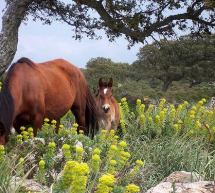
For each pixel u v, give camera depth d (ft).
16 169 18.88
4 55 62.13
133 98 59.26
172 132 31.81
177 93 116.88
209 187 16.84
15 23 62.49
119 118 38.52
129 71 229.04
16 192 15.62
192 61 200.23
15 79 27.86
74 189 12.37
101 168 18.98
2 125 23.58
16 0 62.28
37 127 28.71
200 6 70.33
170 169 24.34
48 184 17.74
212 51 193.98
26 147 21.42
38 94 28.71
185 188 16.75
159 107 37.60
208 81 205.98
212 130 32.48
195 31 72.74
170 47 74.69
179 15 70.33
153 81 229.25
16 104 27.35
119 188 15.40
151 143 28.40
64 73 33.86
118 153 19.69
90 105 36.73
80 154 18.04
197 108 38.01
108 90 37.88
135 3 68.13
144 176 22.26
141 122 32.17
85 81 36.27
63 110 32.71
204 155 26.14
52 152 19.34
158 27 69.51
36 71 29.73
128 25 66.23
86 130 36.86
